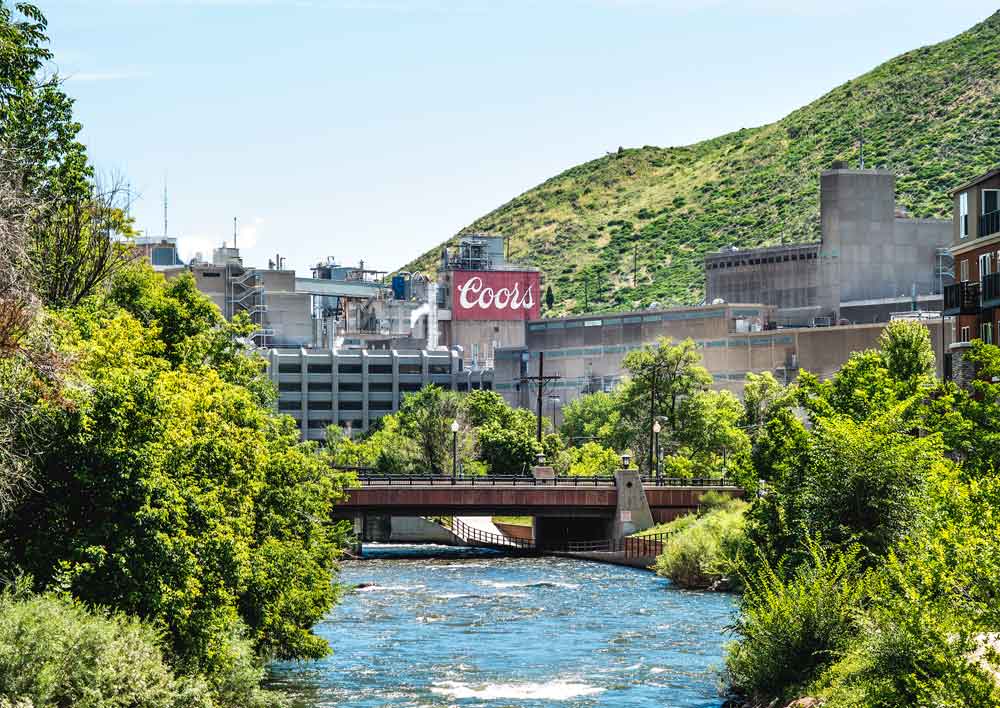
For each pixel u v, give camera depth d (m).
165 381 50.22
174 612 43.47
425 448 185.12
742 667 54.00
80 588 42.28
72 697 37.47
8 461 40.81
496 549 159.12
